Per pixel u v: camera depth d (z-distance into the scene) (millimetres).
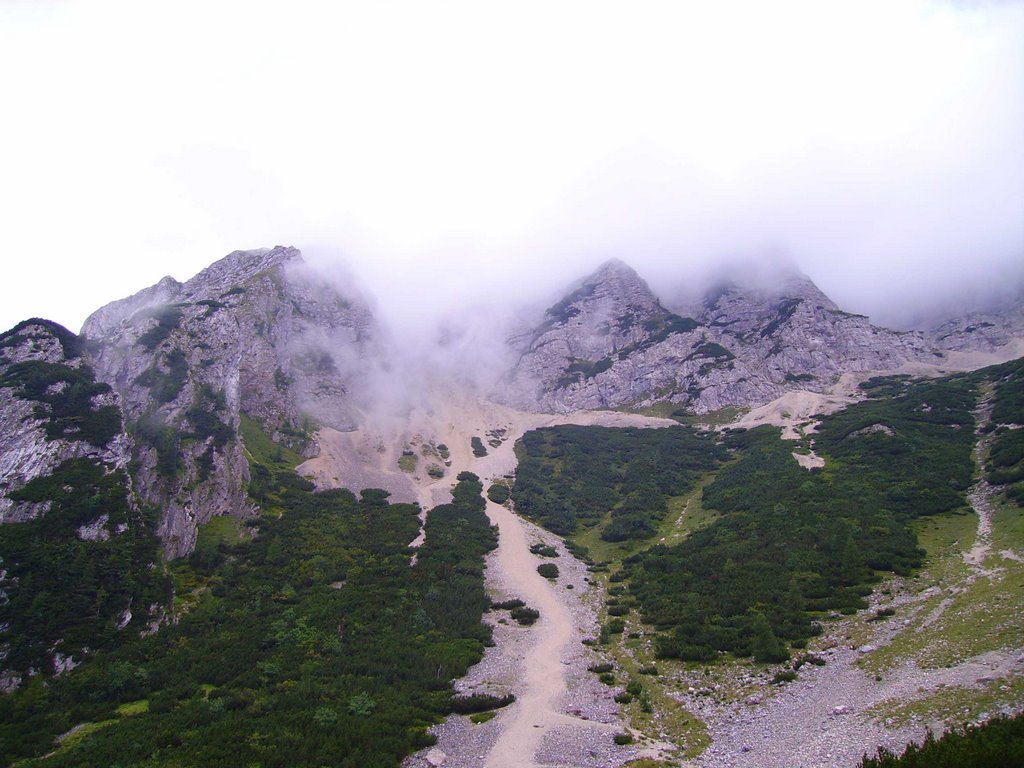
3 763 43250
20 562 64062
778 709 40906
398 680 54469
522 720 45750
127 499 77250
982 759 23625
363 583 79188
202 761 40000
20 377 88812
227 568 79438
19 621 58688
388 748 42000
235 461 103562
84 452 80312
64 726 48375
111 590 65875
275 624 66250
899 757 26828
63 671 56125
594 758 38219
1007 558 57344
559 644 63375
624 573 85062
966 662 38719
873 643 47188
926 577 58781
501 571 87938
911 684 38031
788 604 59656
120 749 42188
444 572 83875
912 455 99750
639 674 53156
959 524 71750
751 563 72250
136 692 53781
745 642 53750
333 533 95125
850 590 60125
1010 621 42594
